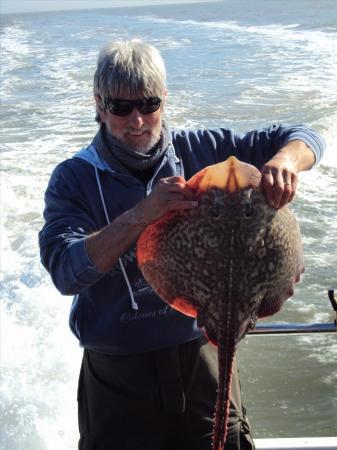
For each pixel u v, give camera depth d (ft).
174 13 341.00
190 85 79.71
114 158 8.09
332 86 71.87
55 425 16.90
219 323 6.56
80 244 7.16
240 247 6.44
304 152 7.69
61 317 22.68
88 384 8.70
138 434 8.48
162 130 8.25
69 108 68.33
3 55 133.49
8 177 41.42
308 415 18.42
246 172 6.57
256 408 18.88
